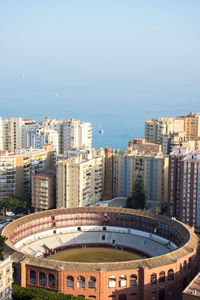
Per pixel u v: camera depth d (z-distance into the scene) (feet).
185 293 515.50
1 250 526.98
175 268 619.67
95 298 593.83
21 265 612.29
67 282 597.11
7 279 531.50
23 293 568.82
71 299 556.10
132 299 602.44
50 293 571.28
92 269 594.24
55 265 604.08
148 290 599.57
